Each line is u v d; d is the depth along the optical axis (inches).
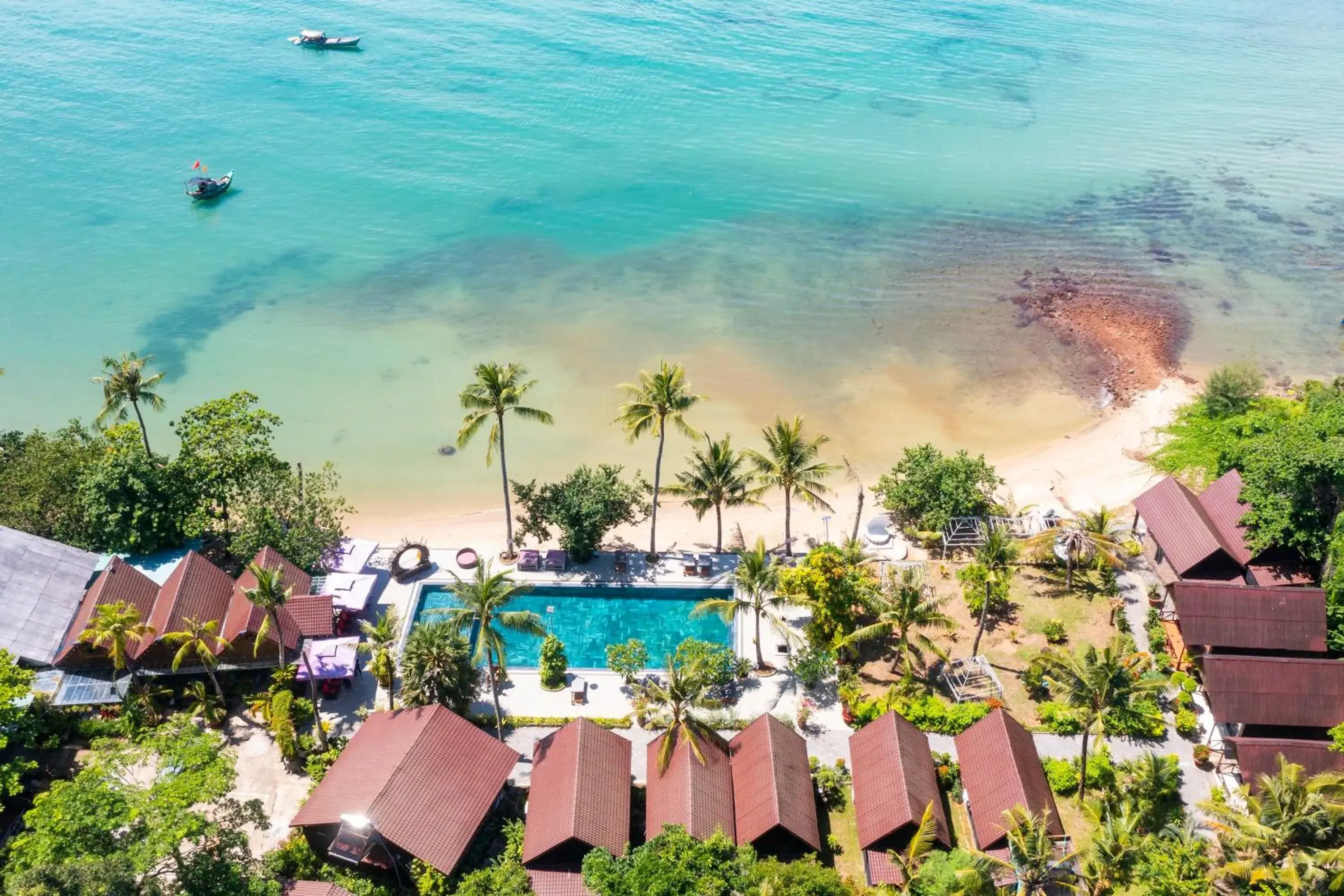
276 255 4638.3
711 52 7436.0
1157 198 5280.5
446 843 1877.5
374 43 7490.2
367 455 3319.4
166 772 1813.5
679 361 3860.7
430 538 2930.6
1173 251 4712.1
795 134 6043.3
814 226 4960.6
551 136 5964.6
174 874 1768.0
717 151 5797.2
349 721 2271.2
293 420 3486.7
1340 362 3809.1
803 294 4350.4
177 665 2183.8
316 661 2260.1
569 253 4702.3
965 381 3727.9
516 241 4795.8
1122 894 1804.9
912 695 2314.2
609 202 5187.0
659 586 2689.5
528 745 2225.6
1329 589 2306.8
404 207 5113.2
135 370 2758.4
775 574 2335.1
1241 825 1758.1
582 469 2790.4
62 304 4205.2
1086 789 2094.0
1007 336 4025.6
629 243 4790.8
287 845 1925.4
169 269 4507.9
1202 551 2509.8
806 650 2357.3
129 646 2228.1
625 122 6171.3
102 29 7657.5
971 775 2034.9
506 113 6279.5
